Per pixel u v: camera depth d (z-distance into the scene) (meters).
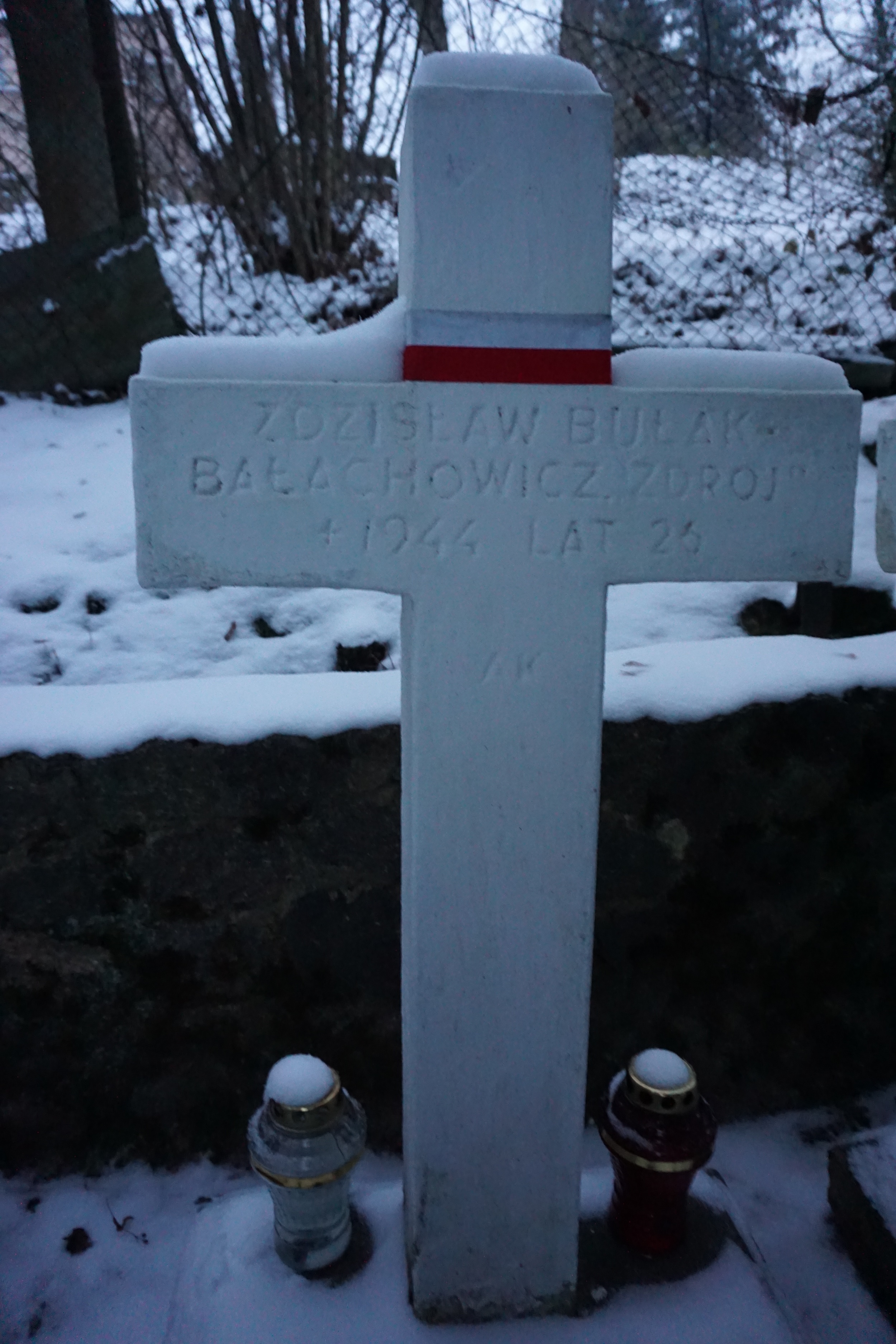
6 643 3.16
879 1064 2.70
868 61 5.80
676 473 1.55
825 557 1.63
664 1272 1.86
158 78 6.02
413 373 1.46
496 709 1.57
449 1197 1.72
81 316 4.80
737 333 5.08
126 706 2.37
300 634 3.28
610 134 1.42
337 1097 1.78
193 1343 1.70
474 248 1.43
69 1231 2.25
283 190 5.16
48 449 4.33
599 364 1.50
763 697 2.47
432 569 1.51
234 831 2.33
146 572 1.47
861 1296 2.07
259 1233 1.95
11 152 6.36
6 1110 2.40
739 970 2.60
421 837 1.59
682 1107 1.80
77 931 2.33
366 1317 1.75
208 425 1.43
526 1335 1.73
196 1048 2.44
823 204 5.76
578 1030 1.69
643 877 2.49
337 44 5.00
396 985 2.47
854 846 2.57
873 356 4.81
